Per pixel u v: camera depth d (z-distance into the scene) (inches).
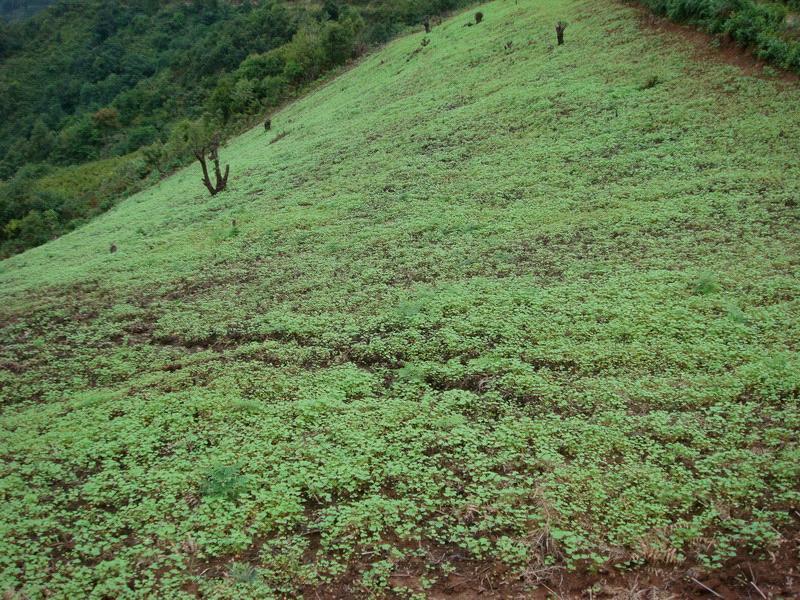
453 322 467.8
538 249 589.3
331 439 341.4
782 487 269.7
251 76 2361.0
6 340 593.6
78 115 3403.1
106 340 559.8
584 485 283.7
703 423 321.1
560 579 239.9
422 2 2684.5
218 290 641.0
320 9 3250.5
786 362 358.0
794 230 533.3
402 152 1005.8
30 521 295.1
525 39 1365.7
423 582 242.1
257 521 280.7
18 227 1861.5
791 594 219.8
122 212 1328.7
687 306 438.0
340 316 516.1
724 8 984.9
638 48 1088.2
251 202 993.5
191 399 403.2
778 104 778.8
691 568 236.5
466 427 338.6
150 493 311.4
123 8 4557.1
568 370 388.8
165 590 245.9
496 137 946.7
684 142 762.2
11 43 4298.7
